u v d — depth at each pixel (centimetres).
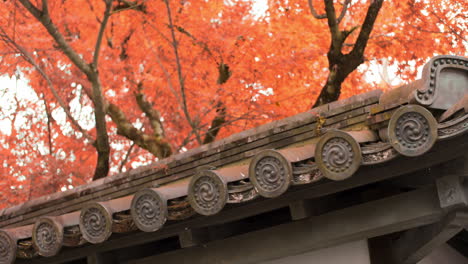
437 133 383
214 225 540
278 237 514
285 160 424
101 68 1255
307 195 476
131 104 1412
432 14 1170
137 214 483
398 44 1212
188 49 1245
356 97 483
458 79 429
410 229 510
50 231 532
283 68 1216
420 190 458
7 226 695
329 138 414
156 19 1205
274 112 1257
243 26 1191
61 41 948
